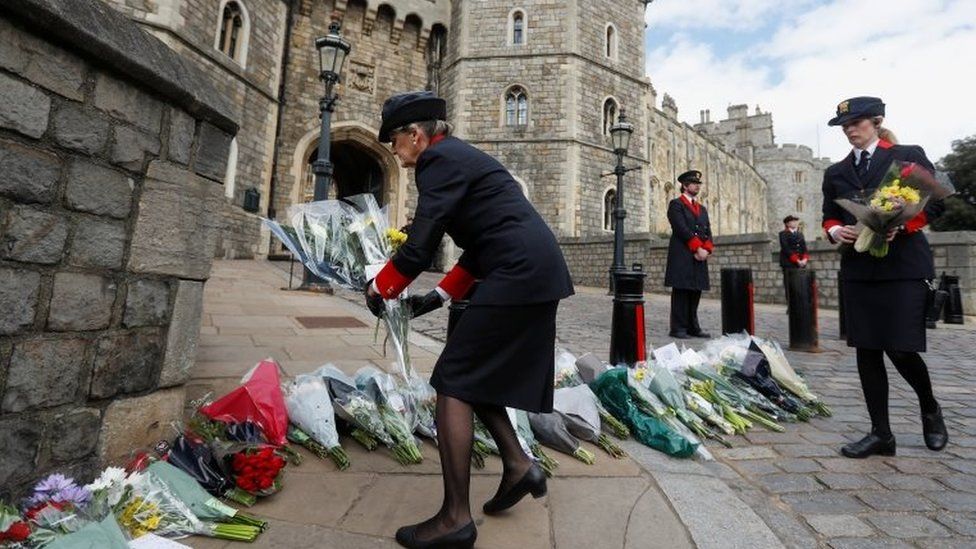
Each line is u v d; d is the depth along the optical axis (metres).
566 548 1.62
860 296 2.65
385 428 2.31
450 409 1.60
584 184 17.98
